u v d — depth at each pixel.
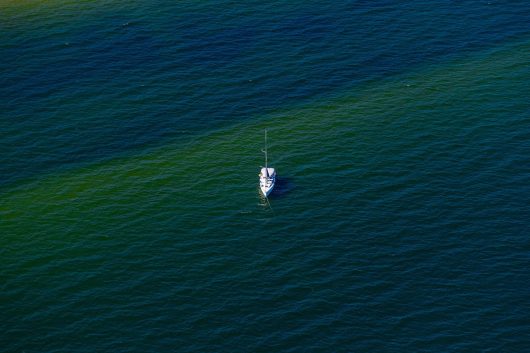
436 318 118.31
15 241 132.62
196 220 135.50
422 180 141.62
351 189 140.25
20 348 116.12
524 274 124.31
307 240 131.38
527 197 137.50
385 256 128.25
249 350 114.88
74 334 117.75
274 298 122.00
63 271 127.31
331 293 122.44
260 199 138.88
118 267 127.69
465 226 132.75
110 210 137.88
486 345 114.44
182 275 126.06
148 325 118.62
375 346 114.88
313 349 114.75
